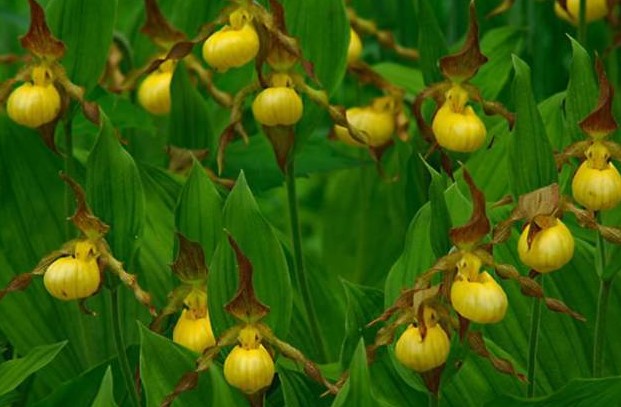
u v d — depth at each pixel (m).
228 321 1.26
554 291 1.38
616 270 1.29
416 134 1.49
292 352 1.24
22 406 1.43
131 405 1.37
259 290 1.27
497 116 1.54
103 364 1.34
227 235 1.22
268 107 1.34
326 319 1.47
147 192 1.45
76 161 1.45
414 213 1.52
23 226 1.43
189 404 1.27
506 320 1.38
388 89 1.53
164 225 1.44
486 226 1.20
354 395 1.21
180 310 1.38
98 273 1.27
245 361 1.23
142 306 1.41
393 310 1.22
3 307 1.42
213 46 1.35
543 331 1.37
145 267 1.42
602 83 1.24
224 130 1.37
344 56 1.40
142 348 1.25
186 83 1.49
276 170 1.55
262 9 1.35
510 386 1.34
